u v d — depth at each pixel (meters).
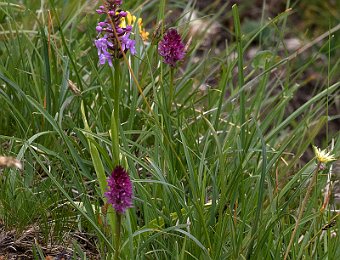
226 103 3.93
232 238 2.88
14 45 4.09
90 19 4.86
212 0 7.96
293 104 7.12
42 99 3.87
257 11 8.29
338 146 3.76
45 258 3.02
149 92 3.88
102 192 2.92
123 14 2.84
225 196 3.14
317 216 3.21
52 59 4.08
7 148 3.76
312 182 2.83
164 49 3.32
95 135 3.15
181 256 2.76
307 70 7.59
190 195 3.32
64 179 3.46
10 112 3.67
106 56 2.87
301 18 8.40
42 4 4.52
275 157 3.30
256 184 3.28
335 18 8.28
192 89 4.68
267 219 3.03
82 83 4.14
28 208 3.22
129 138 3.57
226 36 7.37
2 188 3.26
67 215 3.22
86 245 3.23
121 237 2.91
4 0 4.52
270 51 4.56
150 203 3.02
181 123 3.78
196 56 5.69
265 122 3.92
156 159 3.31
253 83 4.26
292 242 2.99
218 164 3.45
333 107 7.03
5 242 3.17
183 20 5.40
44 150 3.23
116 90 2.98
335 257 3.02
